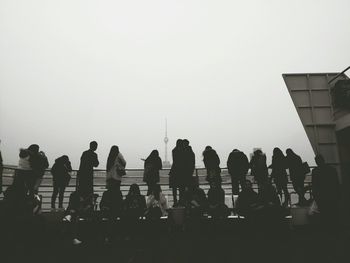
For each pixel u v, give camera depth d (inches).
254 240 195.0
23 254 164.6
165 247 178.7
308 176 350.9
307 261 127.5
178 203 263.3
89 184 252.2
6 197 199.3
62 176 279.0
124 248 181.3
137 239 218.4
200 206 249.8
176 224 246.2
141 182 399.9
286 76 317.1
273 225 222.7
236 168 264.8
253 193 244.2
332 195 223.3
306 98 310.2
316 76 315.6
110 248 182.7
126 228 225.8
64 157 286.5
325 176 228.5
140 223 251.0
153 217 253.4
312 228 233.9
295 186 279.4
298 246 164.7
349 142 295.3
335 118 303.0
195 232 243.9
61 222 237.6
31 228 199.3
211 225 248.1
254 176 289.3
